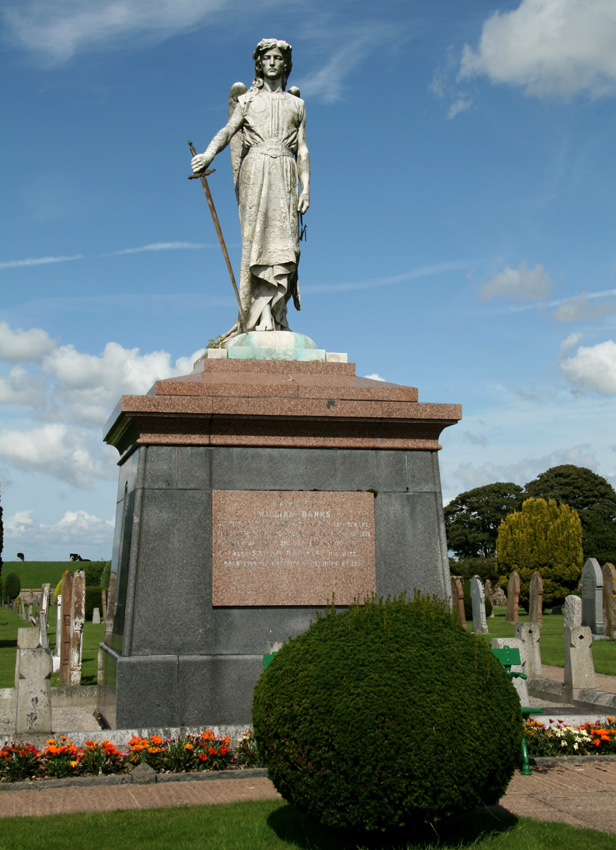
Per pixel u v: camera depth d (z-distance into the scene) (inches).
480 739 194.9
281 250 419.2
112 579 392.5
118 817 227.8
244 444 346.6
